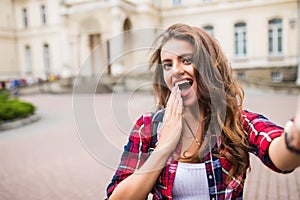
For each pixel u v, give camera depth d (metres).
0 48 30.69
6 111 10.10
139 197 1.04
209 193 1.10
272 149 0.89
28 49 32.12
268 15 22.11
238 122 1.09
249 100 14.44
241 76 22.98
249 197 3.65
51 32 30.23
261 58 22.45
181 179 1.10
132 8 21.14
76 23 20.47
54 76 27.27
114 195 1.06
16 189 4.27
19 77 31.67
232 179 1.11
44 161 5.65
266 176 4.38
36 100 18.84
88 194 3.98
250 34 22.81
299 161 0.77
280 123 8.37
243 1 22.81
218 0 23.64
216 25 24.00
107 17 19.17
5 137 8.39
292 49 21.42
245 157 1.11
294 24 21.22
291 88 18.36
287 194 3.72
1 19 30.64
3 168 5.30
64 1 21.20
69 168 5.13
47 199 3.88
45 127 9.77
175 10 25.08
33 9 30.97
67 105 15.57
